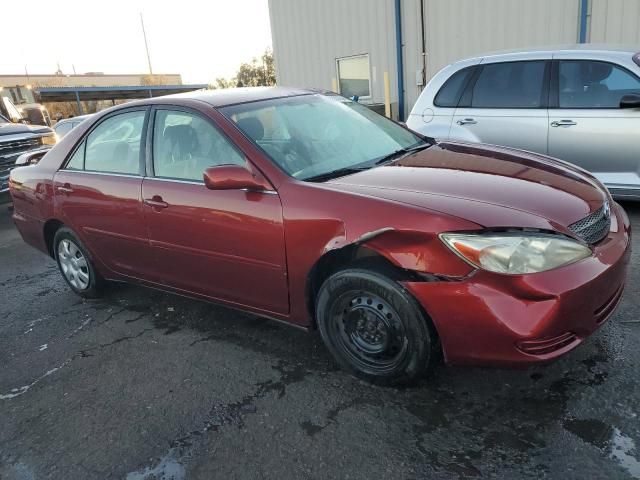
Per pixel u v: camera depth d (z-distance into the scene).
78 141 4.24
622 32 8.30
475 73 5.79
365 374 2.88
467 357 2.52
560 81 5.34
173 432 2.72
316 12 11.84
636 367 2.82
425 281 2.52
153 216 3.55
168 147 3.57
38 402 3.10
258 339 3.57
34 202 4.50
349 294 2.80
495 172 3.04
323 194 2.83
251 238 3.07
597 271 2.48
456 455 2.36
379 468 2.34
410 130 4.13
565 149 5.32
